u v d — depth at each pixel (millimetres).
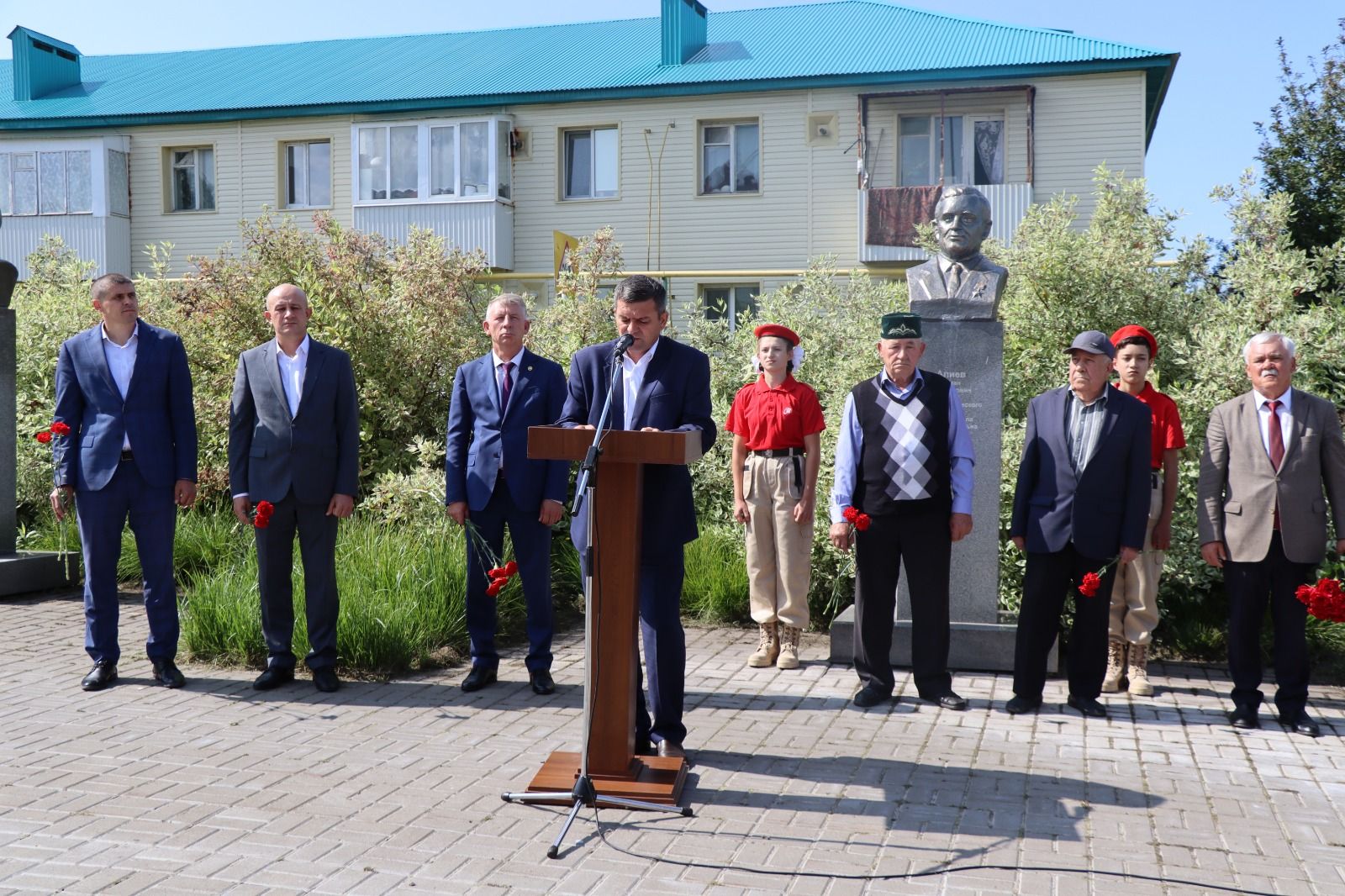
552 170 23250
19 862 3830
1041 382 8375
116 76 27078
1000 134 21594
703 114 22547
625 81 22734
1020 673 6043
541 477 6188
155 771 4797
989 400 6961
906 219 21250
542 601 6242
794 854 3980
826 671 6945
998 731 5648
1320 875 3861
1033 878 3797
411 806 4398
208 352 10516
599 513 4504
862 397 6219
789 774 4879
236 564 8234
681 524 4875
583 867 3838
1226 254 9016
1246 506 5852
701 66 23016
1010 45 21906
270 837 4066
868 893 3666
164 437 6344
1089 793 4691
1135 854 4023
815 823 4289
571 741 5309
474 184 23219
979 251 7035
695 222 22688
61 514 6375
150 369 6320
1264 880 3812
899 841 4113
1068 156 21094
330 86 24578
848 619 7125
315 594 6273
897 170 21922
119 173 24812
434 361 10367
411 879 3723
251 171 24406
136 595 8930
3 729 5418
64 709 5809
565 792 4441
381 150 23578
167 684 6309
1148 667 7258
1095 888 3719
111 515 6258
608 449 4363
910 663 6887
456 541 8398
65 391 6340
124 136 24812
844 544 6234
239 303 10375
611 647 4523
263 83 25281
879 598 6129
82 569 9516
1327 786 4848
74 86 26797
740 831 4188
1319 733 5688
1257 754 5328
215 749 5129
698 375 4973
